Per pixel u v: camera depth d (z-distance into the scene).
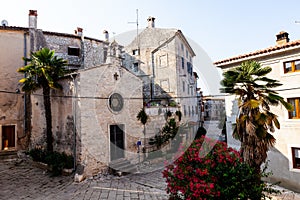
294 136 10.39
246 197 5.71
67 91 10.84
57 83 11.11
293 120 10.44
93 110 10.54
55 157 10.61
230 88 8.43
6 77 14.73
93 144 10.34
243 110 7.95
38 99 13.16
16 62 15.18
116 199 7.83
